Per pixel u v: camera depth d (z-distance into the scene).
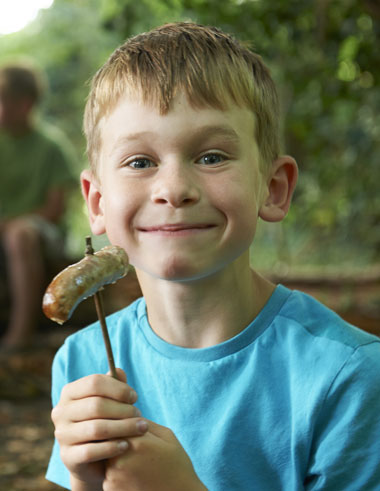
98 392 1.49
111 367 1.51
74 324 6.40
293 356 1.72
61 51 14.68
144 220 1.63
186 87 1.61
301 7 4.82
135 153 1.63
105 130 1.72
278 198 1.89
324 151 6.93
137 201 1.63
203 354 1.76
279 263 9.46
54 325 6.32
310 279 8.47
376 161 7.02
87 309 6.44
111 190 1.68
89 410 1.48
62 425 1.52
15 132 6.41
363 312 6.57
